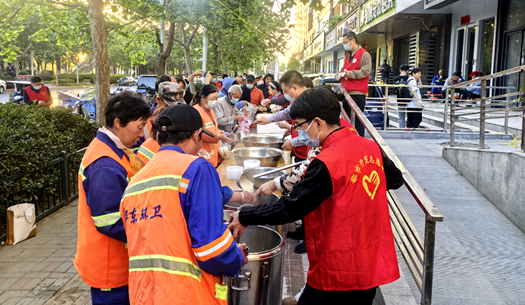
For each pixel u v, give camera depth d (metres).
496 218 4.38
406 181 2.26
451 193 5.07
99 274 2.07
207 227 1.63
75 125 7.29
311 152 3.03
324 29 36.78
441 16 15.75
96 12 8.44
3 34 10.99
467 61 14.35
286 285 3.51
